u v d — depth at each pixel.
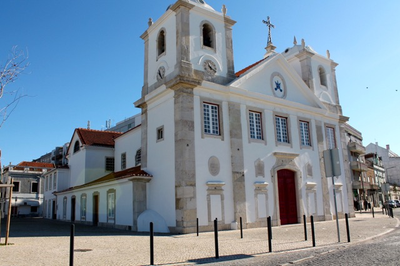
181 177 16.70
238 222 17.86
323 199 23.00
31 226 22.89
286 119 22.33
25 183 50.72
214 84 18.67
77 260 8.52
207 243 11.77
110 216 21.39
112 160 31.25
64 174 34.34
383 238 11.81
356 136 54.19
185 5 19.20
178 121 17.44
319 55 26.50
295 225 19.59
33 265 7.81
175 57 19.00
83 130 32.72
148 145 19.95
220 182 17.61
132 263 8.09
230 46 20.95
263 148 20.23
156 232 16.78
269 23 28.33
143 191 18.86
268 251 9.54
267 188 19.81
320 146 23.92
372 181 59.22
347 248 9.66
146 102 20.61
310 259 8.08
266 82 21.69
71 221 29.16
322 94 26.03
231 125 18.92
